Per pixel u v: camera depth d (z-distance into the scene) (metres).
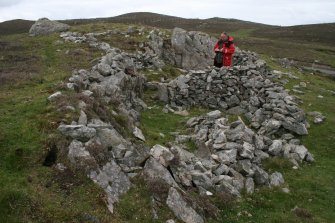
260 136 22.25
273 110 25.91
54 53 37.00
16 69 28.89
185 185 15.95
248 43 128.62
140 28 56.03
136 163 15.94
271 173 19.42
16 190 12.21
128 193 14.17
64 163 14.20
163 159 16.22
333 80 61.34
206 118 24.09
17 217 11.48
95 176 14.03
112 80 24.81
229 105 28.98
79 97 18.88
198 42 48.00
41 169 13.93
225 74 29.80
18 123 16.59
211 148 20.12
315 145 23.44
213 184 16.59
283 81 39.88
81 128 15.64
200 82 29.77
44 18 57.94
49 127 15.98
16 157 14.39
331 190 18.11
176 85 30.00
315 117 27.25
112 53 29.72
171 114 27.08
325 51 121.62
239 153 19.30
